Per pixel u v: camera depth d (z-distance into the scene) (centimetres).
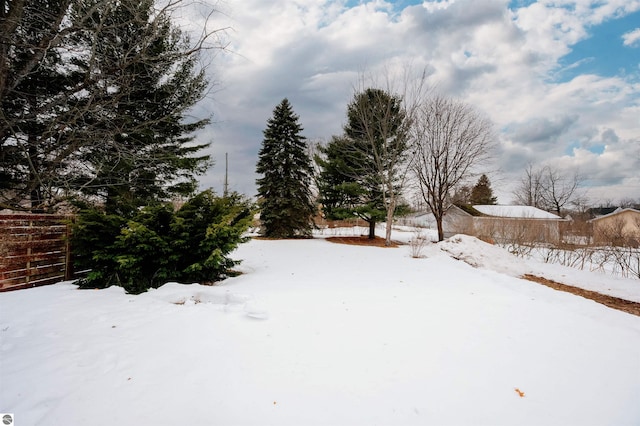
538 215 2409
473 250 1011
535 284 656
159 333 330
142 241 536
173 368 257
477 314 426
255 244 1422
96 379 235
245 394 223
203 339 320
